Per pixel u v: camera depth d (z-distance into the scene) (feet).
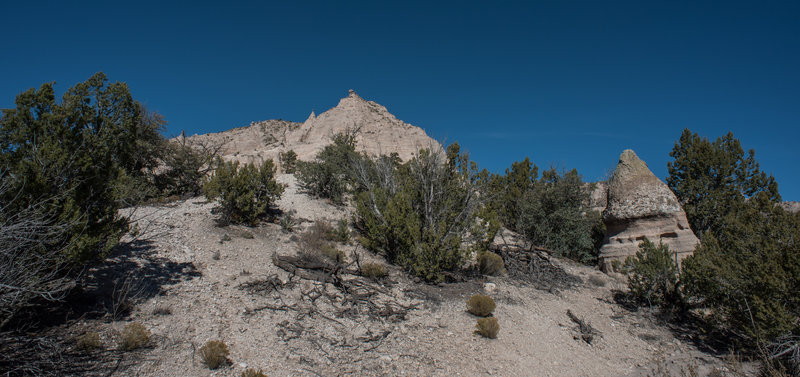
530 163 89.25
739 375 28.17
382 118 307.17
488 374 25.38
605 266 57.41
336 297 33.22
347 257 44.88
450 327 31.76
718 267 35.37
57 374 16.79
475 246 46.85
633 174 57.88
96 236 22.40
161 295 27.09
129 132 25.29
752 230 34.71
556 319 38.32
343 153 76.18
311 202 66.39
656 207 54.13
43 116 21.83
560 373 27.91
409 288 38.93
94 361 18.47
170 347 21.40
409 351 26.43
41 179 20.11
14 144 21.01
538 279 49.80
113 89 24.59
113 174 24.75
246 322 26.43
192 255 35.96
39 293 17.20
